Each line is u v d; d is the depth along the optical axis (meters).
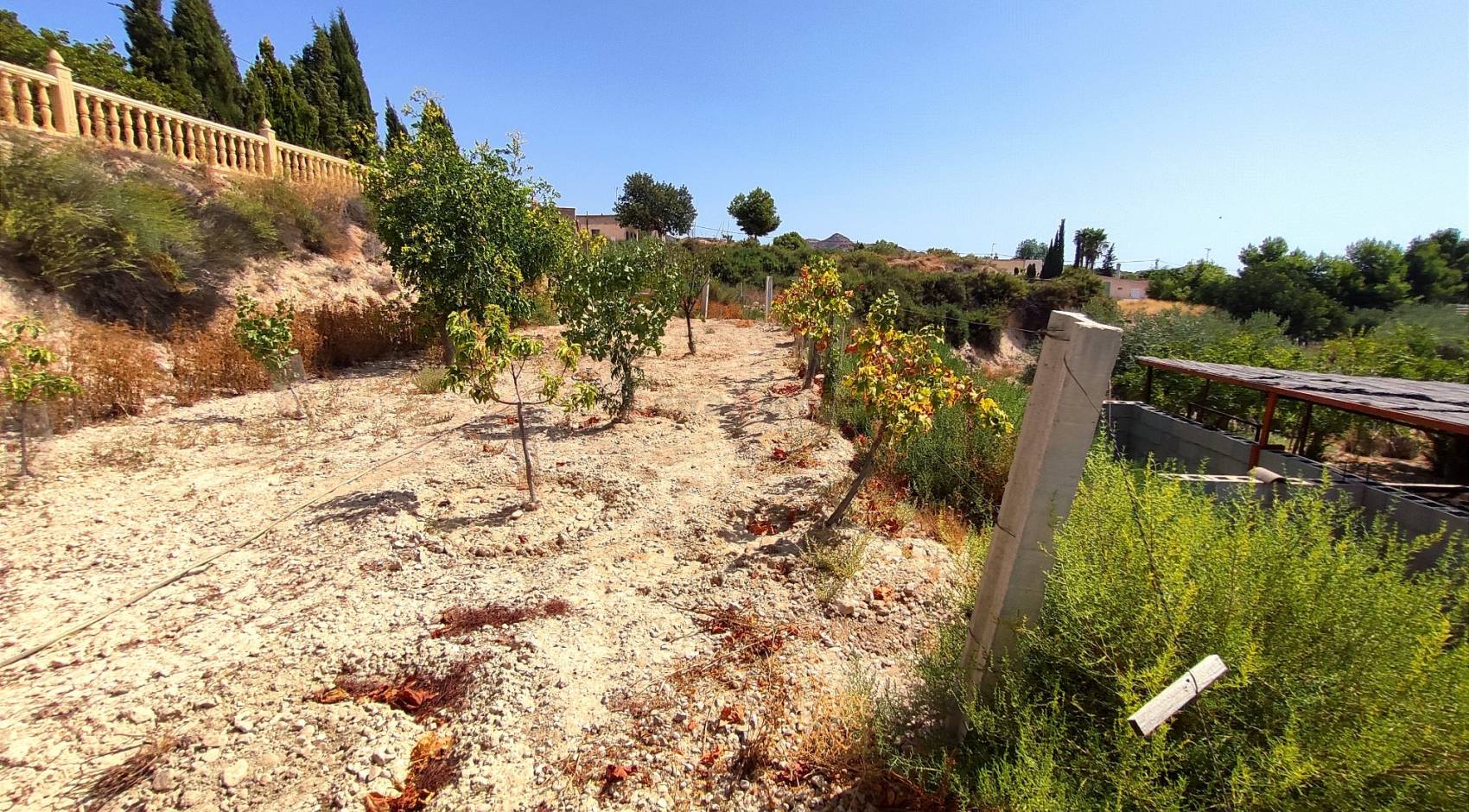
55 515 4.55
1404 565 2.20
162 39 16.66
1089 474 2.89
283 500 4.95
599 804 2.31
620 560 4.20
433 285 8.88
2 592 3.61
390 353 10.48
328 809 2.27
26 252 7.33
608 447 6.23
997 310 32.66
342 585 3.78
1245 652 1.81
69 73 9.48
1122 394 12.68
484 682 2.93
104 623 3.37
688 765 2.50
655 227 46.84
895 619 3.61
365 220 13.93
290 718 2.72
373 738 2.60
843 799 2.34
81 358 6.71
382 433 6.61
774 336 13.38
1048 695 2.19
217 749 2.54
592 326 6.69
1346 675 1.79
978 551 2.98
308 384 8.66
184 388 7.55
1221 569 2.05
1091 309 20.56
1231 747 1.81
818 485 5.29
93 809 2.26
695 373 9.66
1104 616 2.04
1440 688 1.70
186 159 11.23
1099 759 1.85
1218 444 7.77
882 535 4.67
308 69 21.69
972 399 4.30
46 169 7.56
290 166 13.76
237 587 3.76
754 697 2.89
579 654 3.17
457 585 3.81
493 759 2.50
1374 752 1.58
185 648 3.18
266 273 10.61
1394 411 4.95
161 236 8.53
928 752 2.42
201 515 4.67
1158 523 2.21
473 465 5.68
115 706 2.76
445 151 8.85
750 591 3.82
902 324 28.08
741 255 33.81
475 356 4.40
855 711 2.62
